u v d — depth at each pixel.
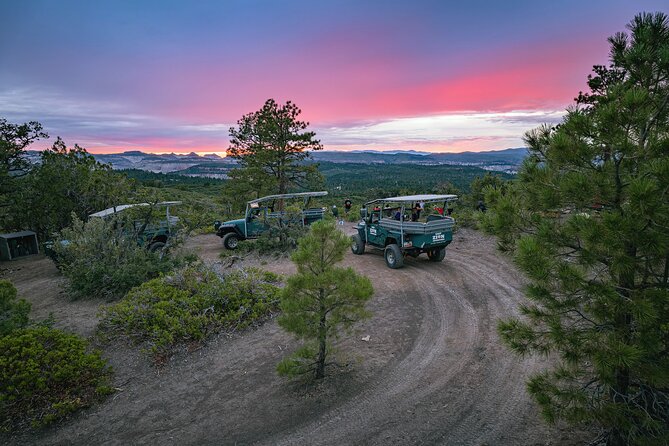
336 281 4.68
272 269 11.90
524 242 3.18
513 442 3.95
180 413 4.82
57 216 18.00
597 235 2.70
